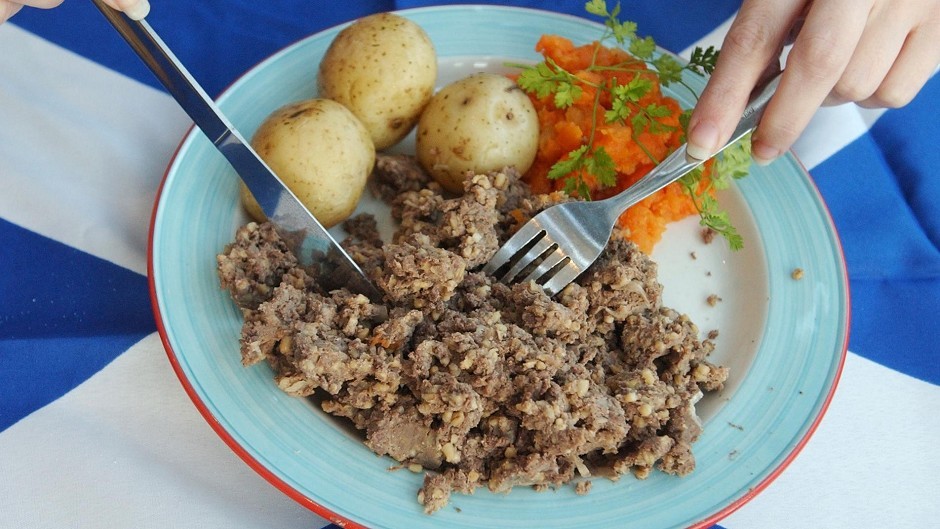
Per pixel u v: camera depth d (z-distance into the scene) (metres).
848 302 0.40
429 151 0.42
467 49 0.46
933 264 0.43
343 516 0.34
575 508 0.35
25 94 0.43
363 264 0.39
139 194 0.42
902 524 0.37
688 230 0.43
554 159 0.43
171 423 0.37
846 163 0.45
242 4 0.49
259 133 0.40
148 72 0.45
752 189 0.43
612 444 0.35
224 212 0.40
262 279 0.38
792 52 0.35
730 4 0.50
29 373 0.37
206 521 0.35
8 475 0.35
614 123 0.41
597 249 0.39
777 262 0.41
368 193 0.44
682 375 0.38
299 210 0.37
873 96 0.40
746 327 0.41
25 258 0.40
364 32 0.42
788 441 0.37
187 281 0.38
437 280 0.37
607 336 0.39
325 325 0.36
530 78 0.42
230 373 0.36
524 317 0.37
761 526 0.36
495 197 0.40
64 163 0.42
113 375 0.37
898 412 0.39
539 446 0.35
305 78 0.45
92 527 0.35
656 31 0.49
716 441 0.37
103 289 0.40
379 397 0.36
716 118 0.34
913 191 0.45
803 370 0.39
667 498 0.35
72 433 0.36
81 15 0.46
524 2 0.50
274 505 0.36
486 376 0.35
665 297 0.41
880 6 0.37
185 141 0.40
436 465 0.36
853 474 0.38
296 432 0.35
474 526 0.34
